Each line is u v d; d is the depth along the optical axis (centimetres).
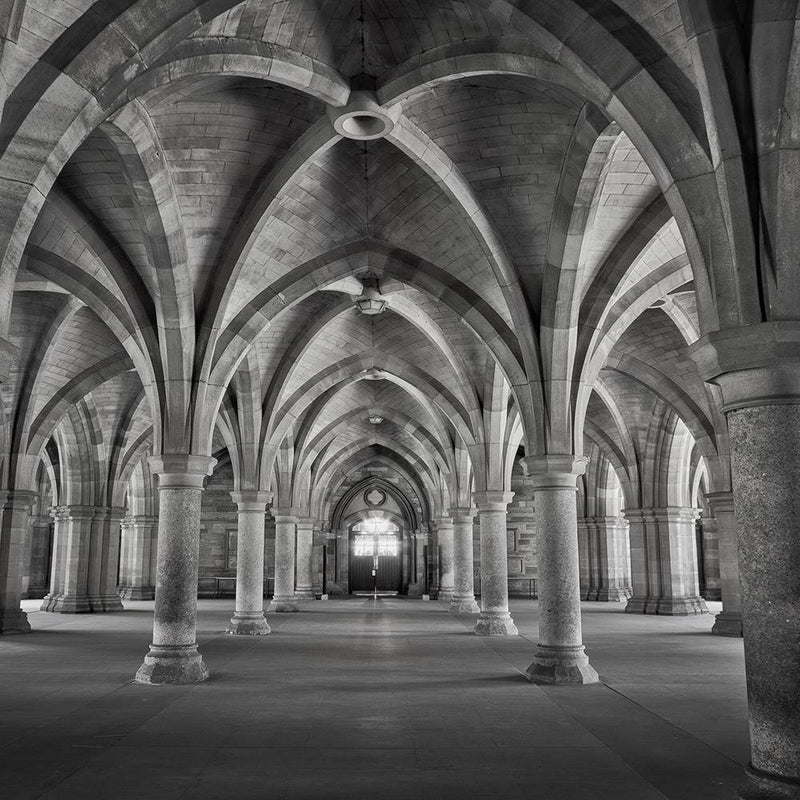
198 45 834
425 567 3931
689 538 2491
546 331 1176
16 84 613
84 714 891
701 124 603
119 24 636
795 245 530
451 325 1767
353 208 1355
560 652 1123
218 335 1209
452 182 1139
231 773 651
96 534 2475
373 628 1967
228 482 3853
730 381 545
